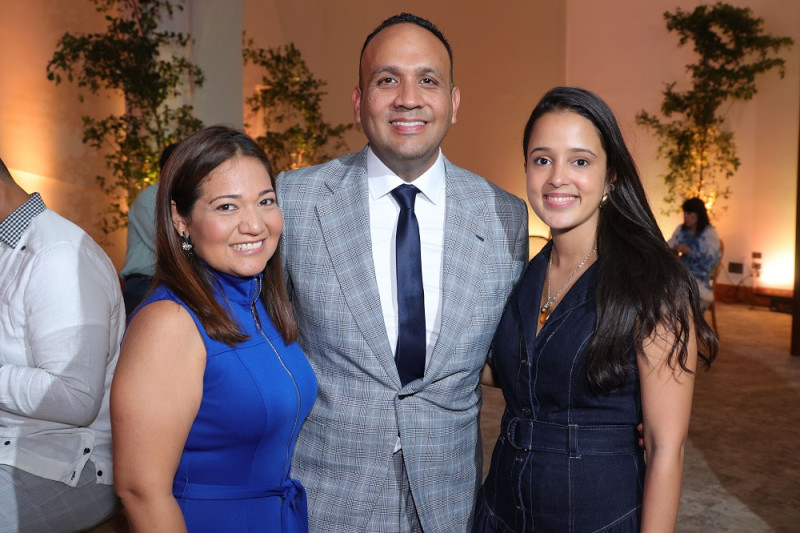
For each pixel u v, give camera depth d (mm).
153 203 3838
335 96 10273
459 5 10523
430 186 1854
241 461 1420
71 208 7316
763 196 9367
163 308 1336
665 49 9750
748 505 3367
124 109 7531
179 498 1390
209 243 1407
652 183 10055
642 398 1450
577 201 1564
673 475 1397
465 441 1854
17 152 6957
